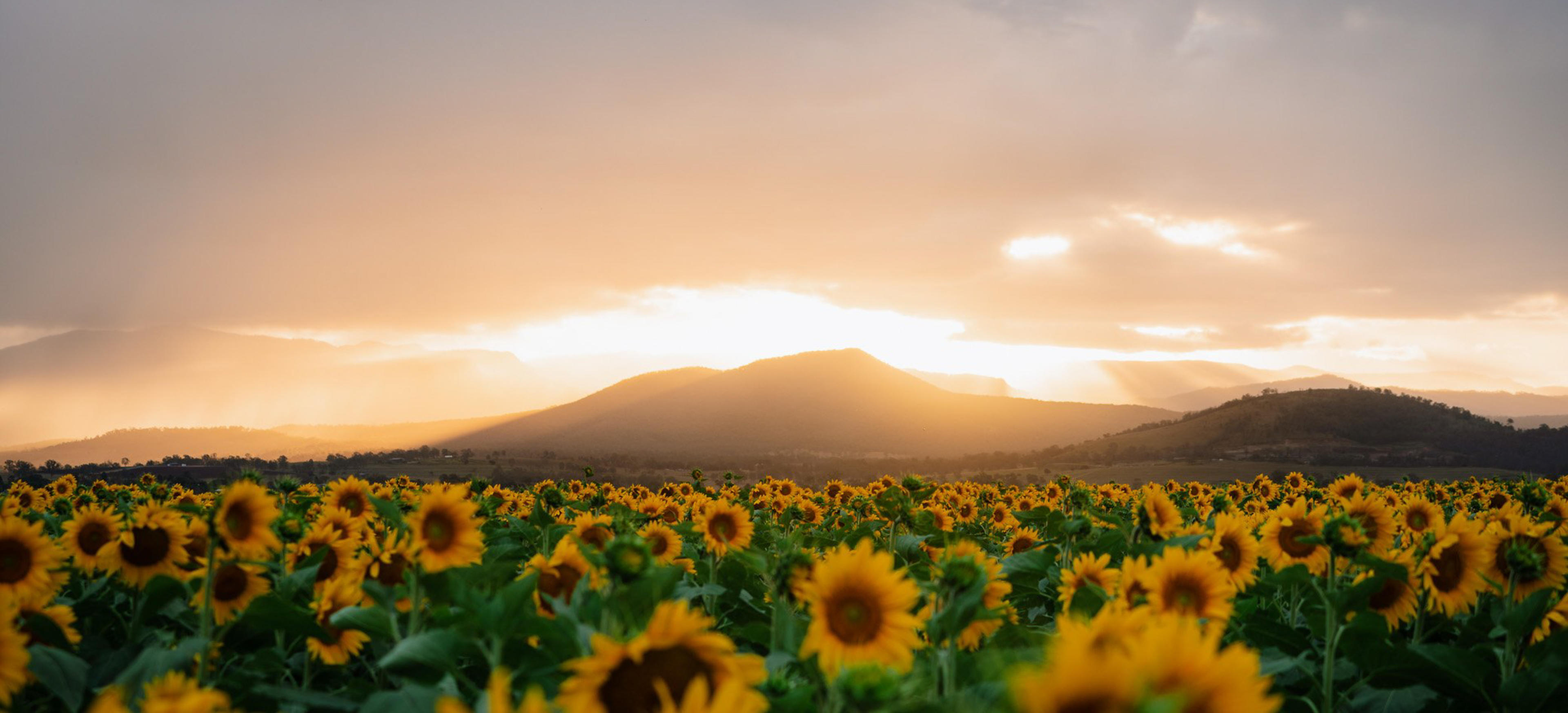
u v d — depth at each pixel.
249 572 7.66
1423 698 6.79
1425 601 8.13
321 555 8.16
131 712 5.62
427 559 6.54
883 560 4.98
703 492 21.45
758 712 3.91
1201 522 13.61
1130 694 2.48
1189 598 6.12
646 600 5.04
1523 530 7.83
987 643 6.98
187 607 8.12
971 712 3.76
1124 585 6.43
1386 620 7.46
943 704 3.85
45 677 5.82
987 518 21.06
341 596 7.23
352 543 8.40
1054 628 8.15
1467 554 7.88
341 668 7.88
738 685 2.97
